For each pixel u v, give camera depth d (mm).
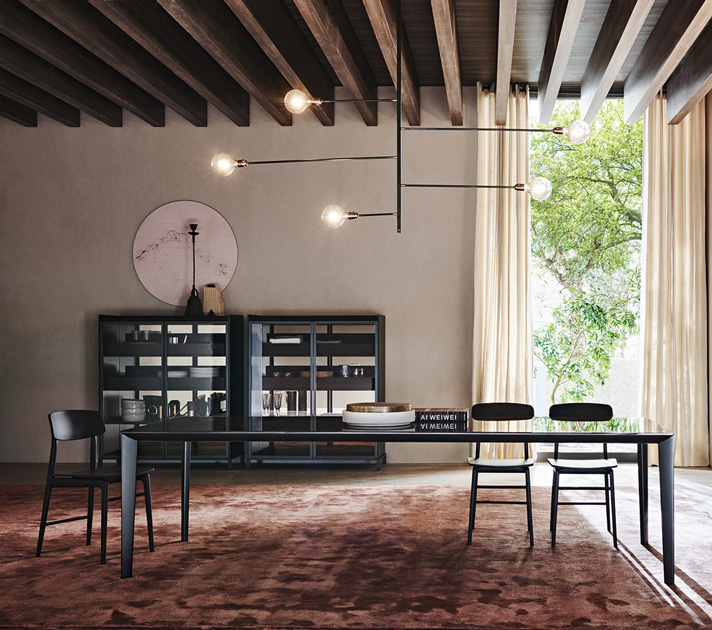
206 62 6102
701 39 5703
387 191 7156
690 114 6875
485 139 6988
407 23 5711
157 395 6855
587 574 3662
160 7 5215
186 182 7285
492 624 3014
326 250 7199
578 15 4480
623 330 7703
